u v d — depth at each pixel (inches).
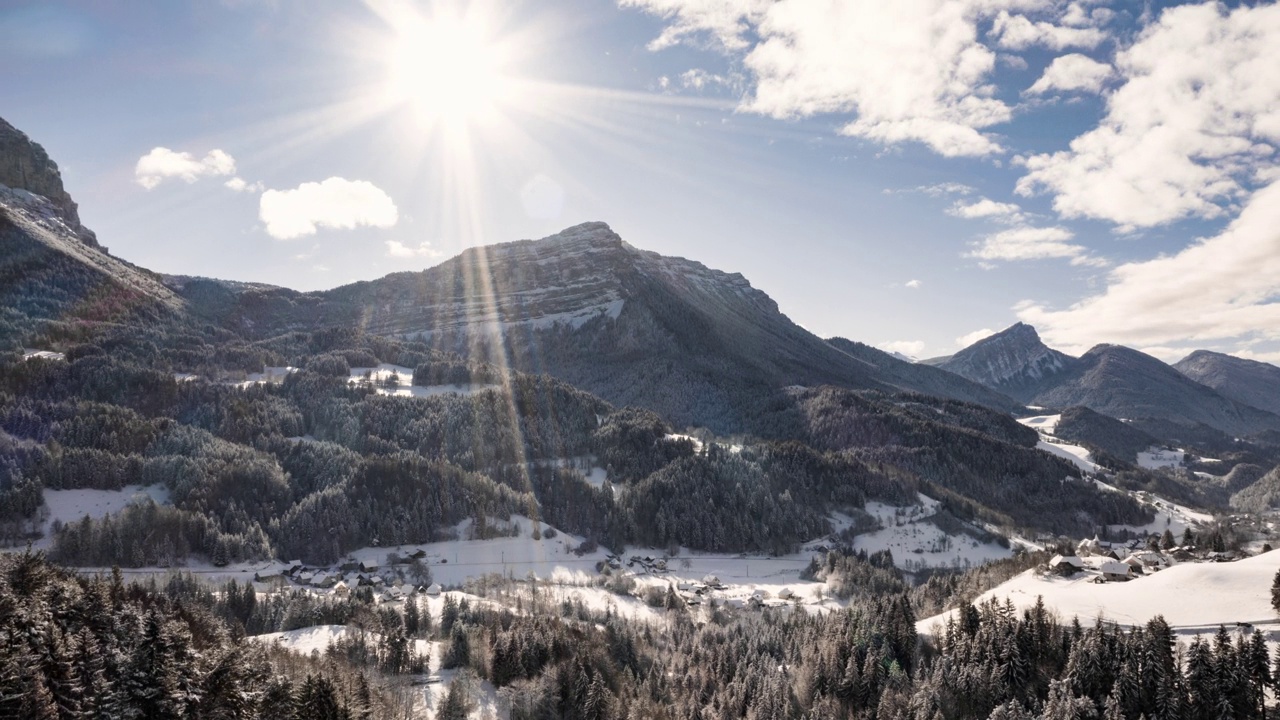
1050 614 5364.2
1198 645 4387.3
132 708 3467.0
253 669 4281.5
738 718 5044.3
